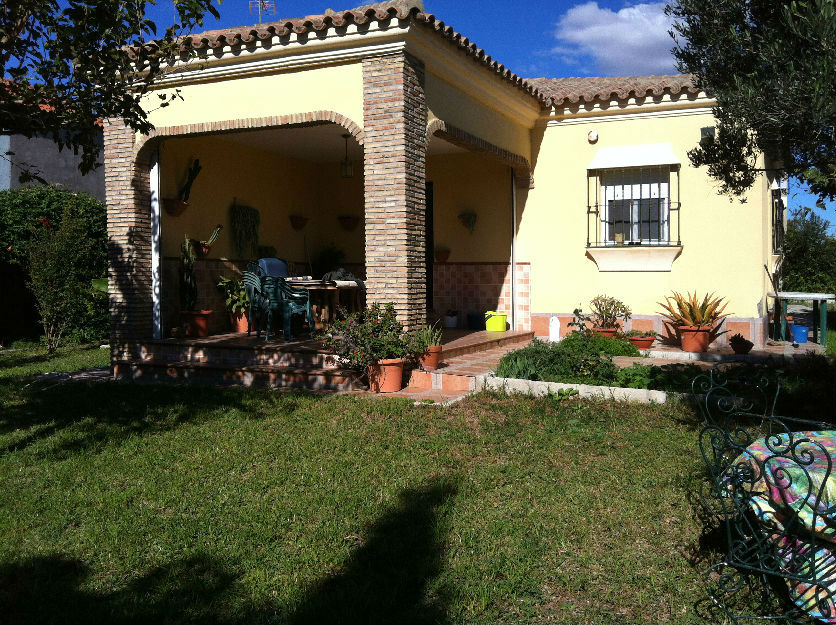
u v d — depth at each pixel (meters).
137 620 3.28
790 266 20.23
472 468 5.35
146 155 10.03
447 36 8.52
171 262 10.69
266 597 3.48
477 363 9.33
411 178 8.32
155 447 6.06
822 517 3.02
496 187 12.66
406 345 8.08
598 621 3.26
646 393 7.29
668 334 11.41
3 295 14.20
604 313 11.41
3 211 14.21
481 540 4.06
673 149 11.34
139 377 9.88
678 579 3.64
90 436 6.45
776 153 4.75
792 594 3.24
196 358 9.72
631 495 4.72
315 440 6.11
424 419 6.79
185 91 9.54
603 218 12.02
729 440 3.57
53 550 4.07
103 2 5.23
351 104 8.51
